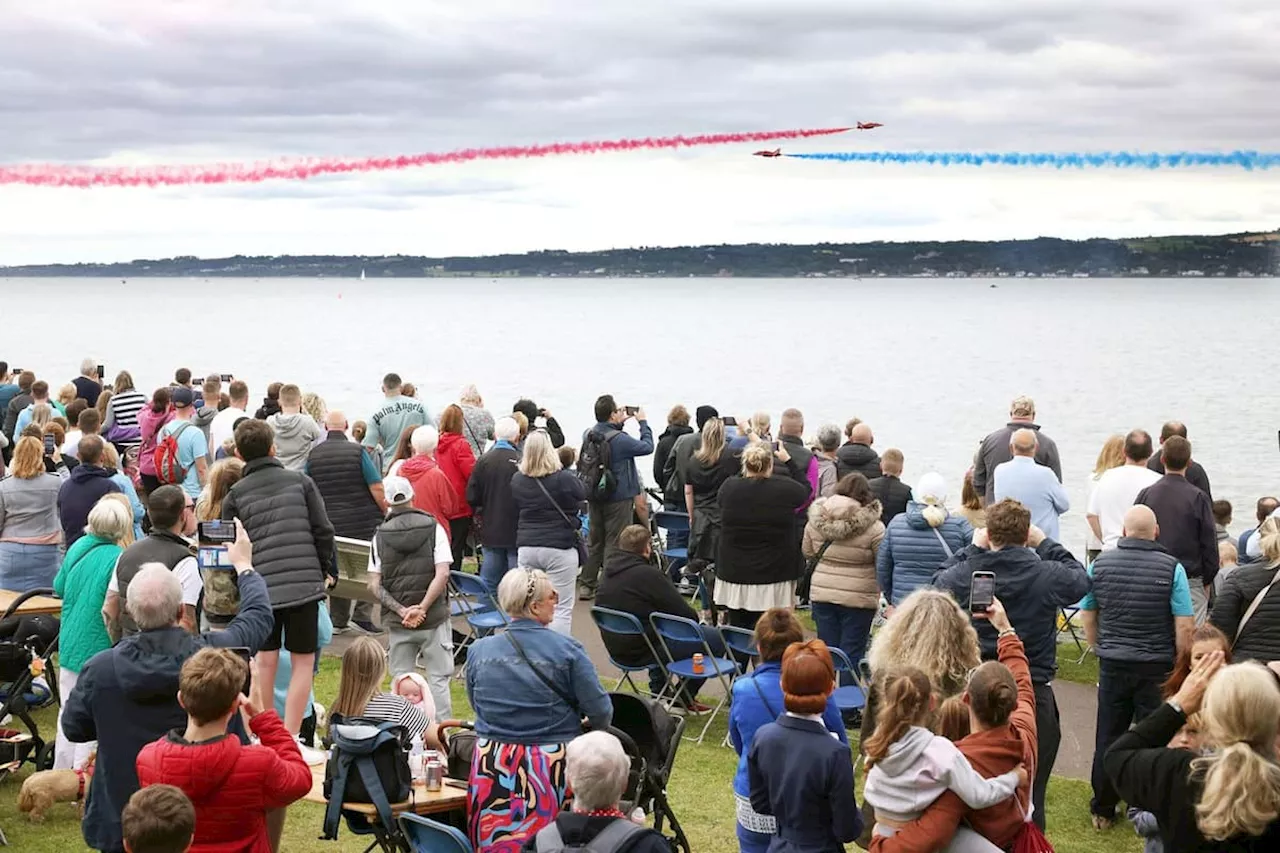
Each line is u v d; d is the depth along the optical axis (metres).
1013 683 5.71
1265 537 8.09
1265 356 93.81
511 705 6.70
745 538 11.25
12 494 10.95
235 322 158.00
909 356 95.19
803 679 5.89
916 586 9.84
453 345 108.12
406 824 6.50
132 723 5.99
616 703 7.37
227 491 9.02
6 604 10.49
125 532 8.48
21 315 184.25
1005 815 5.59
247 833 5.58
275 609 8.20
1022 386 68.88
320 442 13.09
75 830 8.18
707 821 8.76
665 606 10.69
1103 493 11.59
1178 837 5.07
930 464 39.56
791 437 13.90
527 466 12.02
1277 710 4.81
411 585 10.16
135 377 72.25
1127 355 95.69
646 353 98.38
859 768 9.82
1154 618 8.35
